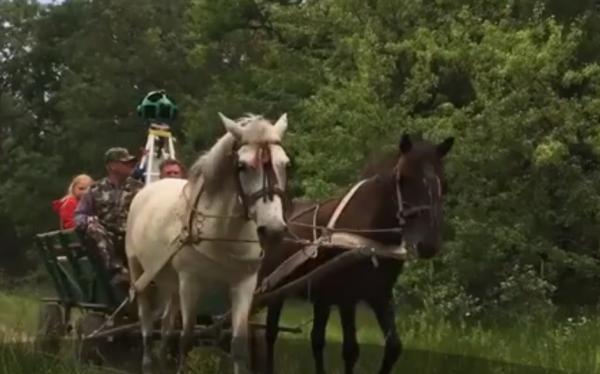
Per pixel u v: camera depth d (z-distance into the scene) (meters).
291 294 10.09
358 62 19.36
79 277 11.51
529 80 17.72
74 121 41.50
